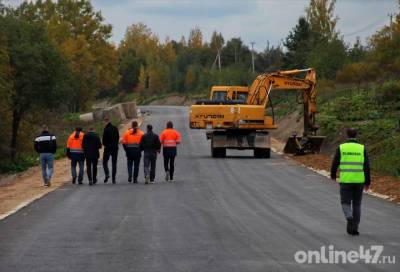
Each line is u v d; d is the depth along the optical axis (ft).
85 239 69.41
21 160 225.15
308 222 80.38
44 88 265.13
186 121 339.16
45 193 113.09
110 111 368.07
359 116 211.41
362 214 87.10
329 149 194.49
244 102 183.01
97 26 461.37
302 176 136.26
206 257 59.88
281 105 338.34
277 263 57.26
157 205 95.96
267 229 75.31
